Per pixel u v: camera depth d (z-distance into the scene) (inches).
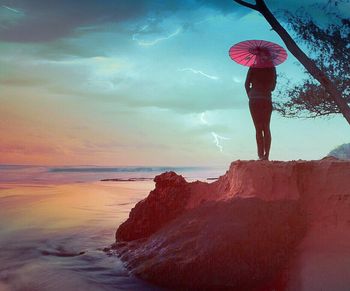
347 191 285.7
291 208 282.7
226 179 332.2
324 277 250.4
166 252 280.7
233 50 341.4
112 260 319.3
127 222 358.0
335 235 277.0
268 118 339.3
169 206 338.3
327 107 525.3
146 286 270.4
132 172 2610.7
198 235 277.9
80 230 464.4
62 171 2573.8
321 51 514.3
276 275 259.3
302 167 300.7
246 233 266.4
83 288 269.3
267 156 341.4
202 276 260.4
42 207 670.5
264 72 338.6
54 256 349.7
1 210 631.8
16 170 2482.8
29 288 274.4
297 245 273.0
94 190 1021.8
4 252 365.4
